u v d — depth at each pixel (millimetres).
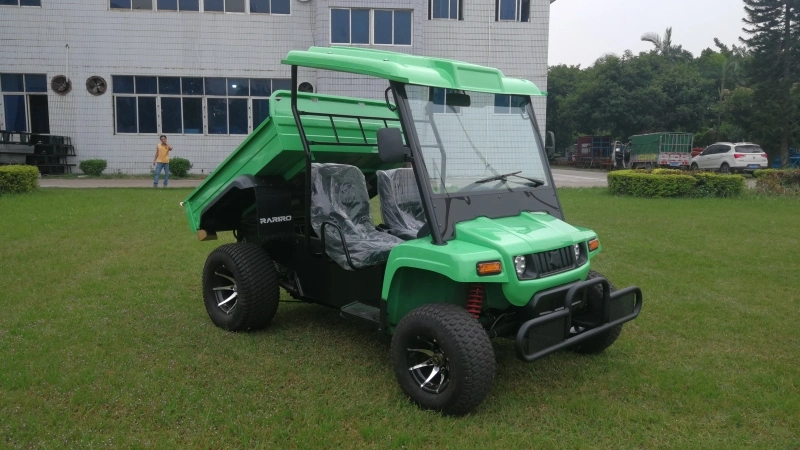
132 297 6355
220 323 5480
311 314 5984
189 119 22562
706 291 6906
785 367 4785
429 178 4086
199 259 8117
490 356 3797
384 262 4559
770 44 36312
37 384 4230
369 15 21984
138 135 22375
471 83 4410
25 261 7766
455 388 3777
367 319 4512
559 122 48094
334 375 4512
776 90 36656
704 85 41750
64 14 21516
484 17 22844
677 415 4035
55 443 3512
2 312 5742
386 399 4133
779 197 16797
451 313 3865
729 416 4012
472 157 4391
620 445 3646
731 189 16750
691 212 13477
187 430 3701
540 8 22844
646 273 7711
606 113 41750
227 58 22312
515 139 4699
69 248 8594
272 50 22422
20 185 14797
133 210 12398
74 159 22156
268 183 5246
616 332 4805
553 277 4027
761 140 38531
